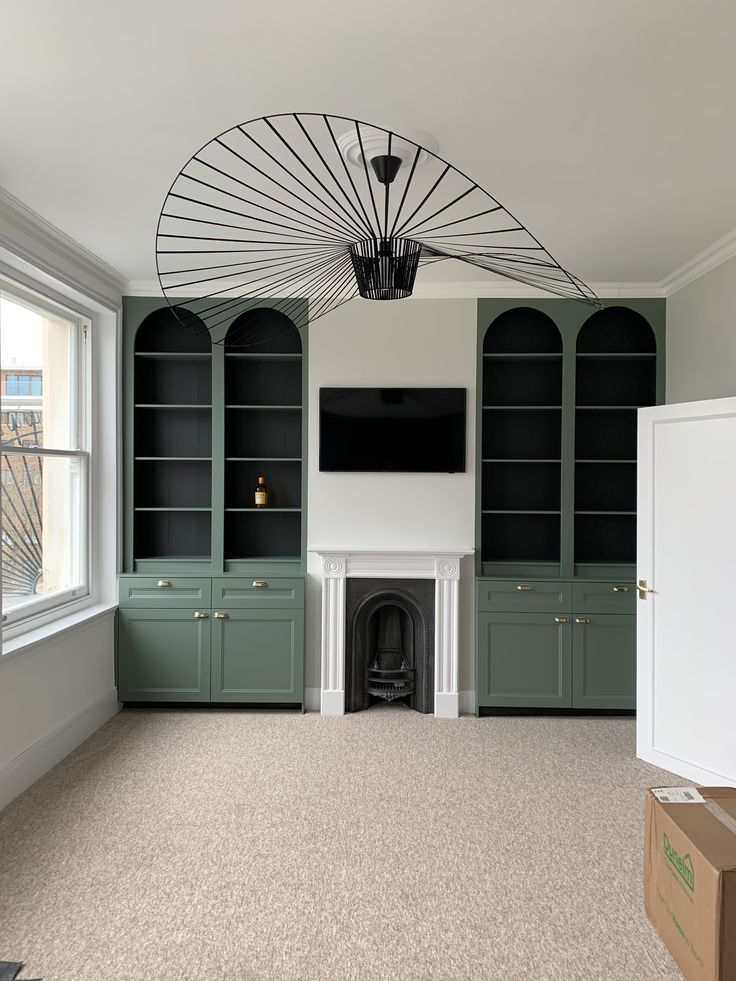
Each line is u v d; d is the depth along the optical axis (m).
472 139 2.74
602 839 3.16
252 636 4.88
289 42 2.12
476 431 4.92
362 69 2.27
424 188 3.21
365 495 4.98
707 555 3.75
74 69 2.28
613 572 4.84
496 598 4.82
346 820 3.32
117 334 4.82
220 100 2.46
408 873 2.87
